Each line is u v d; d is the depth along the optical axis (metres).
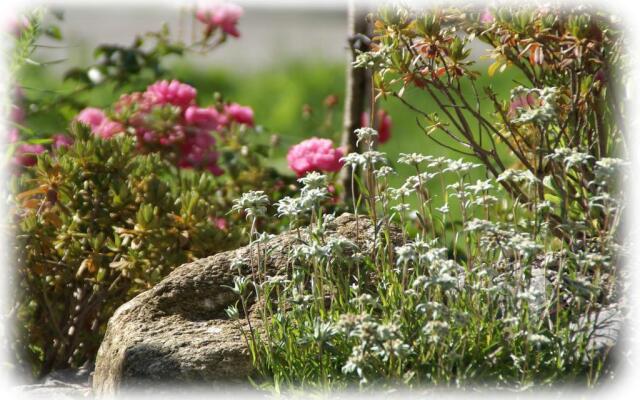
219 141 8.56
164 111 8.08
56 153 7.18
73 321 6.79
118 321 5.75
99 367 5.71
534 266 5.86
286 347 5.21
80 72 8.90
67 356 6.78
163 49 9.17
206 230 6.73
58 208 6.69
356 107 8.10
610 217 5.77
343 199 7.82
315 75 18.64
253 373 5.21
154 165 6.95
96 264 6.51
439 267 4.70
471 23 5.87
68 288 6.73
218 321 5.72
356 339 4.96
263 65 19.98
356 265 5.85
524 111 5.66
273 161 9.82
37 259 6.54
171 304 5.83
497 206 7.10
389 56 5.82
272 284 5.55
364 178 7.99
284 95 16.89
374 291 5.75
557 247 6.38
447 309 4.48
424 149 13.05
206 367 5.16
